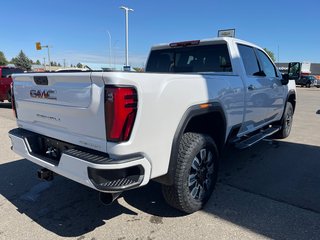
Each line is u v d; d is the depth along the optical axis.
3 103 15.37
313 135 7.47
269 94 5.33
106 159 2.55
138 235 3.04
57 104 2.96
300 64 5.97
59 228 3.19
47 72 3.11
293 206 3.63
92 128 2.65
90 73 2.53
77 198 3.89
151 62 5.35
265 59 5.52
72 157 2.67
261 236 3.00
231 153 5.82
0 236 3.05
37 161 3.25
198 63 4.71
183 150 3.10
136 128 2.56
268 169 4.93
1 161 5.39
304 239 2.96
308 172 4.79
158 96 2.71
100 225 3.24
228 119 3.92
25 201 3.82
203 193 3.45
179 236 3.01
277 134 6.84
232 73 4.29
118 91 2.42
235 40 4.55
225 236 3.00
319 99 20.02
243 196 3.90
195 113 3.17
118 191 2.53
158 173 2.85
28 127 3.60
